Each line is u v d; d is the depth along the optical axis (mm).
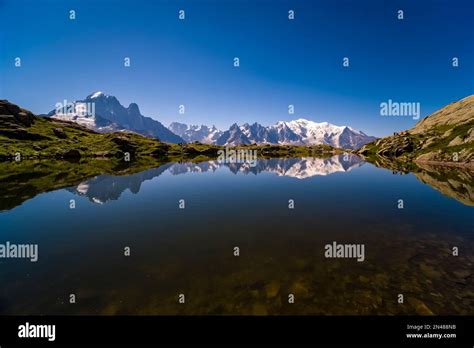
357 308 11711
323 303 12078
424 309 11633
